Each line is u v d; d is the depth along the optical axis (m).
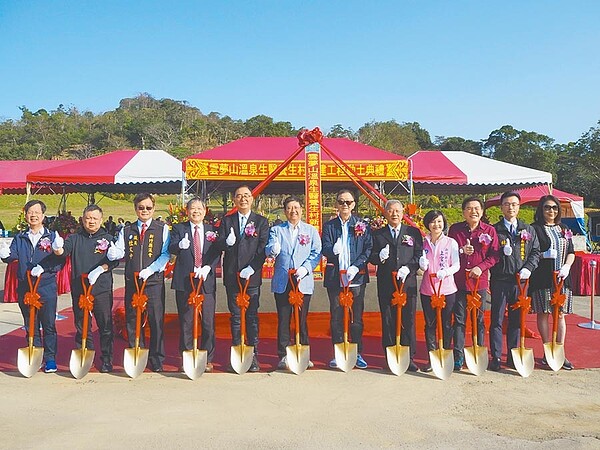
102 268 4.69
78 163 13.40
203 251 4.79
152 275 4.76
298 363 4.75
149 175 12.92
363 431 3.45
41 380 4.55
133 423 3.58
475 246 4.80
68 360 5.25
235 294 4.82
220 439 3.32
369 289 6.24
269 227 5.01
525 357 4.76
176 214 10.17
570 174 40.66
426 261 4.67
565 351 5.54
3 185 17.84
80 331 4.84
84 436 3.36
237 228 4.84
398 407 3.90
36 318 4.88
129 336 4.81
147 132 57.09
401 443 3.27
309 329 6.16
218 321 6.13
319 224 6.90
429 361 4.87
